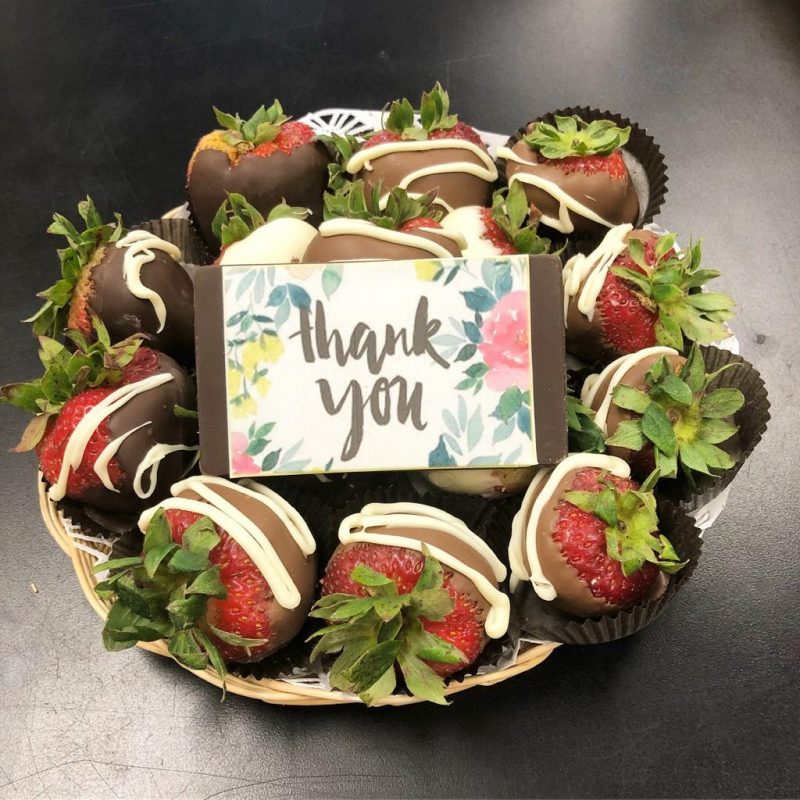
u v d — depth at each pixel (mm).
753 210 417
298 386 260
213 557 245
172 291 314
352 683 226
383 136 342
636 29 476
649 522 254
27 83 465
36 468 363
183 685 310
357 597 233
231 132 340
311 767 294
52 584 336
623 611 264
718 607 323
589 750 296
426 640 230
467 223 311
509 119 447
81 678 314
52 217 421
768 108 448
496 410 261
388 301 261
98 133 448
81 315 308
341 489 300
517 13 485
